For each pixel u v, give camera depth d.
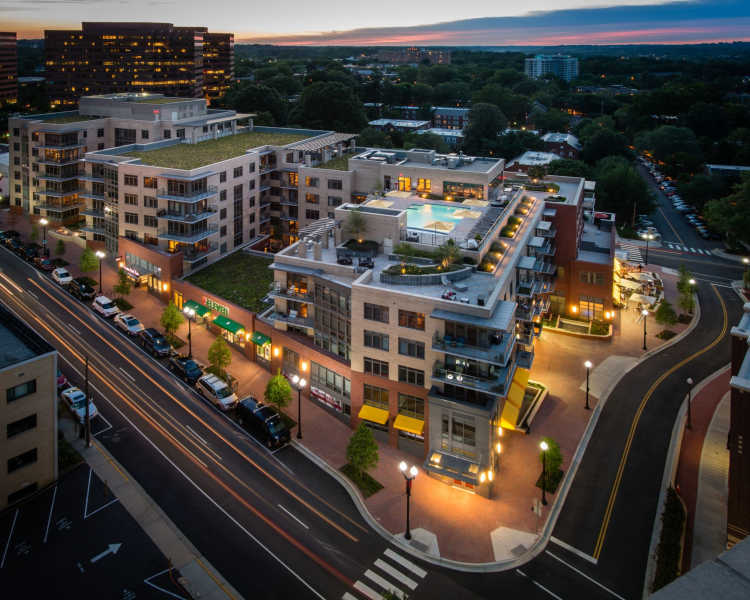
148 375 68.88
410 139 188.25
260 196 107.69
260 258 95.75
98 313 83.12
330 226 79.12
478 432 52.12
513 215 82.56
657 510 50.19
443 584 42.56
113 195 97.31
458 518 49.41
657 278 105.50
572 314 89.38
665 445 59.22
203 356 74.38
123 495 49.66
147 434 58.09
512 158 189.88
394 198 86.50
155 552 43.94
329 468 55.09
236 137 124.88
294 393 68.31
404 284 59.56
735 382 39.94
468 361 52.81
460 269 61.81
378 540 46.62
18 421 47.34
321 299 63.94
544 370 74.31
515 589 42.25
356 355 59.00
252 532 46.62
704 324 88.44
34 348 49.62
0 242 107.81
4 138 185.12
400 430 58.12
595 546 46.34
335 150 117.94
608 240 98.06
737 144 186.88
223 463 54.81
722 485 53.12
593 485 53.50
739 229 118.31
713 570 6.86
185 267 88.88
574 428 62.28
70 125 112.50
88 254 91.81
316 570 43.28
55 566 42.12
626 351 79.56
